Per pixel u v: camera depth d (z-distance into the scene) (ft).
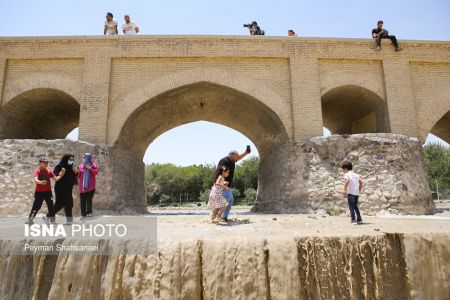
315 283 16.21
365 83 40.11
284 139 39.27
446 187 128.36
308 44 40.37
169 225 23.50
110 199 35.32
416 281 16.97
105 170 35.50
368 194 33.35
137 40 39.73
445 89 40.73
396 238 17.69
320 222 25.73
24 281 16.99
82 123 37.42
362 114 45.42
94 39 39.58
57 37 39.40
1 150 33.83
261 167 50.52
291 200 36.04
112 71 39.37
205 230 20.47
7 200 32.68
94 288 16.42
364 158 34.58
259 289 15.75
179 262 16.12
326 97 42.70
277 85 39.70
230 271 15.96
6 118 38.93
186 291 15.79
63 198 23.93
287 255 16.26
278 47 40.11
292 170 36.63
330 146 35.60
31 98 40.22
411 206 33.09
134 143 43.91
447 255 17.35
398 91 39.68
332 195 34.22
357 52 40.40
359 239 17.21
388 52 40.63
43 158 22.99
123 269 16.42
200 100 45.06
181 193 155.53
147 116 42.65
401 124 38.88
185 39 39.91
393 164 34.04
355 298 16.31
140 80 39.24
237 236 17.04
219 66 39.91
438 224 23.00
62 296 16.35
